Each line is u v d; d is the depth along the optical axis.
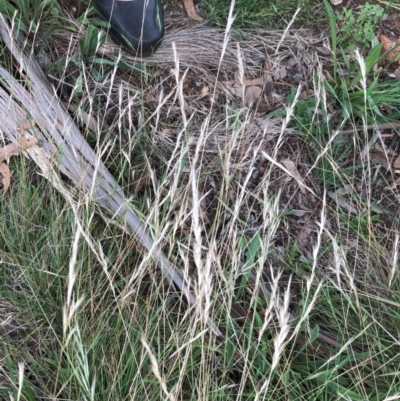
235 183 1.69
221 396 1.40
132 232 1.53
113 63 1.66
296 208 1.72
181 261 1.54
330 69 1.84
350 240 1.69
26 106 1.56
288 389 1.50
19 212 1.55
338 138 1.75
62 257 1.52
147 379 1.42
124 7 1.65
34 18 1.67
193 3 1.85
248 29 1.85
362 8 1.85
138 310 1.47
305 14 1.88
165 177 1.45
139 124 1.65
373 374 1.49
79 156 1.56
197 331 1.45
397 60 1.85
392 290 1.61
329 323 1.61
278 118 1.77
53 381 1.44
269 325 1.55
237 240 1.54
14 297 1.51
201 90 1.78
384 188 1.76
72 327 1.43
